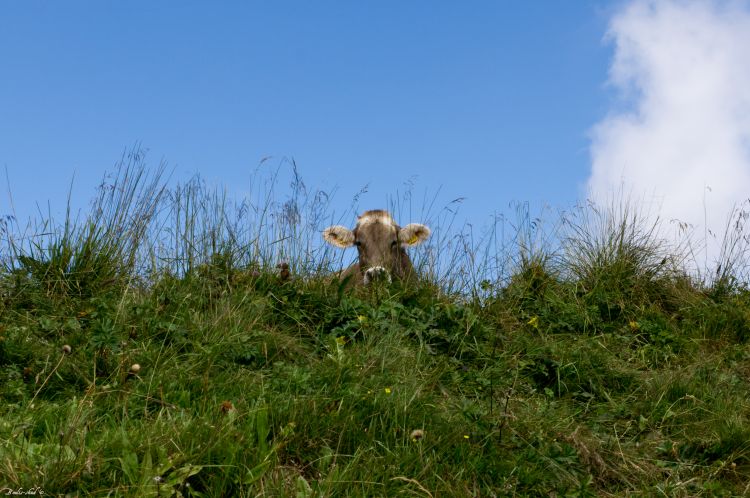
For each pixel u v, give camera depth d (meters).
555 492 4.76
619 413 6.17
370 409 5.01
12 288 6.51
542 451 5.06
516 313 7.99
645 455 5.47
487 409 5.51
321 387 5.31
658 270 9.44
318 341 6.43
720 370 7.32
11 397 4.95
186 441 4.10
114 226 7.28
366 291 7.85
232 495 3.95
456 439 4.86
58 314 6.29
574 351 6.96
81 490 3.67
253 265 7.50
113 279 6.88
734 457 5.46
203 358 5.62
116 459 3.90
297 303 6.92
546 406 5.86
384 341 6.25
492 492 4.57
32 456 3.87
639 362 7.46
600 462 5.19
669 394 6.52
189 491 3.80
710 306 8.88
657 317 8.62
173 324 6.04
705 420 6.00
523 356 6.77
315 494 3.98
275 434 4.58
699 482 5.15
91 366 5.36
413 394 5.25
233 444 4.08
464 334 6.96
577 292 8.94
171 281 6.98
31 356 5.46
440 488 4.38
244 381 5.32
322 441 4.61
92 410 4.61
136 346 5.72
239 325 6.26
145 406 4.79
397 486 4.29
